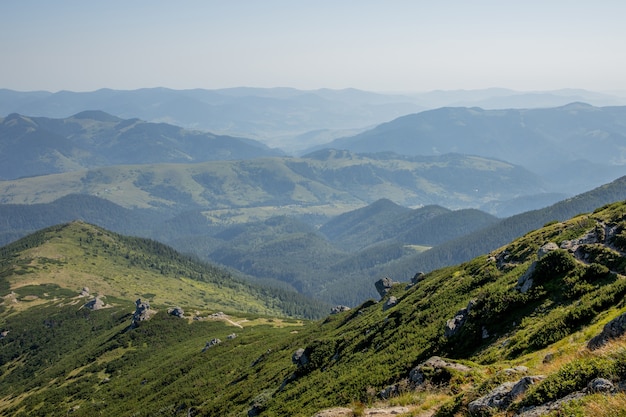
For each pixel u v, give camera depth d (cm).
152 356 18062
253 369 10019
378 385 4159
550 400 1681
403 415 2478
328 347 7038
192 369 13375
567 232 5316
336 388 4675
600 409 1400
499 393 2020
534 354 2797
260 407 5831
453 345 4109
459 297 5584
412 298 7412
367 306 10838
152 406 10988
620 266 3497
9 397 18338
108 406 13150
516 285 4191
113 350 19600
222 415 7419
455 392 2588
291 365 7975
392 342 5344
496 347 3422
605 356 1723
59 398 15750
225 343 15062
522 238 6506
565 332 2850
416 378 3020
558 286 3703
